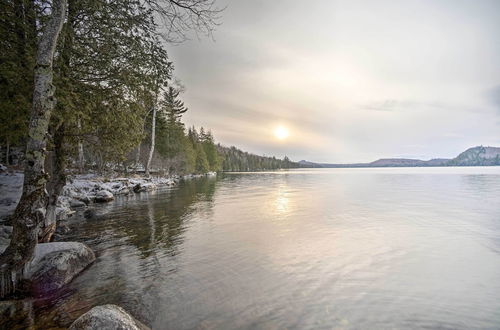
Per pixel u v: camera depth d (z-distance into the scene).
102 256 7.76
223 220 13.02
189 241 9.34
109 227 11.39
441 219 13.10
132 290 5.62
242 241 9.35
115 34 7.81
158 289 5.68
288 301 5.19
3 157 28.31
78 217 13.56
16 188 15.23
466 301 5.21
